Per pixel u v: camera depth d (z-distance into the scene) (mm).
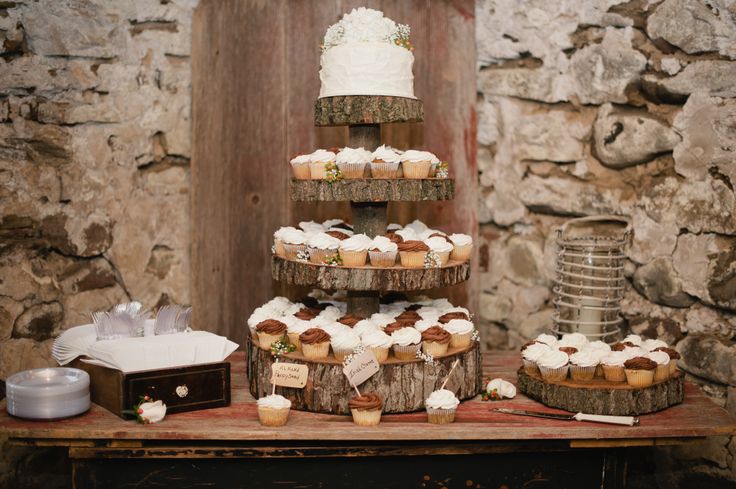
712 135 2598
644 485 2824
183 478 2119
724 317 2625
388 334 2256
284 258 2379
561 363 2258
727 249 2588
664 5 2662
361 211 2396
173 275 3000
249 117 2932
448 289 3037
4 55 2727
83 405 2184
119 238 2908
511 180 3043
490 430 2059
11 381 2186
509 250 3076
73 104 2809
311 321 2328
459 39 2973
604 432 2066
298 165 2375
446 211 3027
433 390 2229
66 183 2818
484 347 3131
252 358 2381
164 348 2219
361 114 2246
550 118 2934
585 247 2664
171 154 2973
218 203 2955
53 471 2789
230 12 2902
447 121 2994
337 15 2910
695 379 2697
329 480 2135
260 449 2072
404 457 2129
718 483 2650
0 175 2736
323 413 2209
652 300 2779
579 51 2850
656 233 2744
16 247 2771
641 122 2732
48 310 2828
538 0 2895
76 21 2779
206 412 2225
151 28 2898
